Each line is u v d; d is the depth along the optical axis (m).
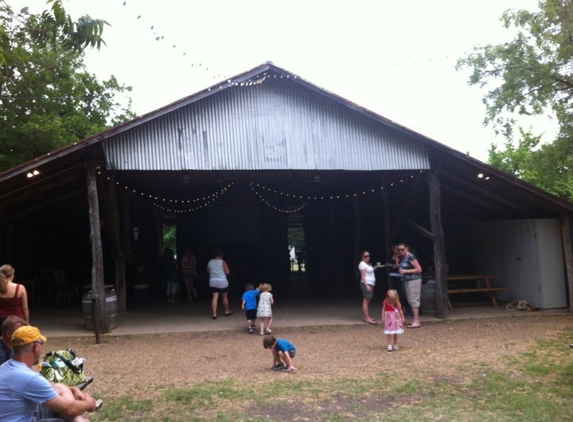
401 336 9.80
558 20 12.98
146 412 5.64
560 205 12.10
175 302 15.37
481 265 14.73
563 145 13.63
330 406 5.81
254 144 10.83
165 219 21.95
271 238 19.17
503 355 8.13
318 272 20.83
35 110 20.02
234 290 18.22
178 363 7.89
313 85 10.82
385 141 11.39
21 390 3.40
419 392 6.29
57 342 9.57
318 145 11.09
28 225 16.77
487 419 5.36
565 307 12.55
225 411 5.66
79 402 3.62
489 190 12.79
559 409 5.62
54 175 10.80
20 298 6.07
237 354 8.47
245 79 10.70
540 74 12.98
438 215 11.67
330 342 9.34
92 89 25.05
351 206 19.03
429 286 11.86
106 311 10.33
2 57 6.03
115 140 10.17
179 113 10.56
